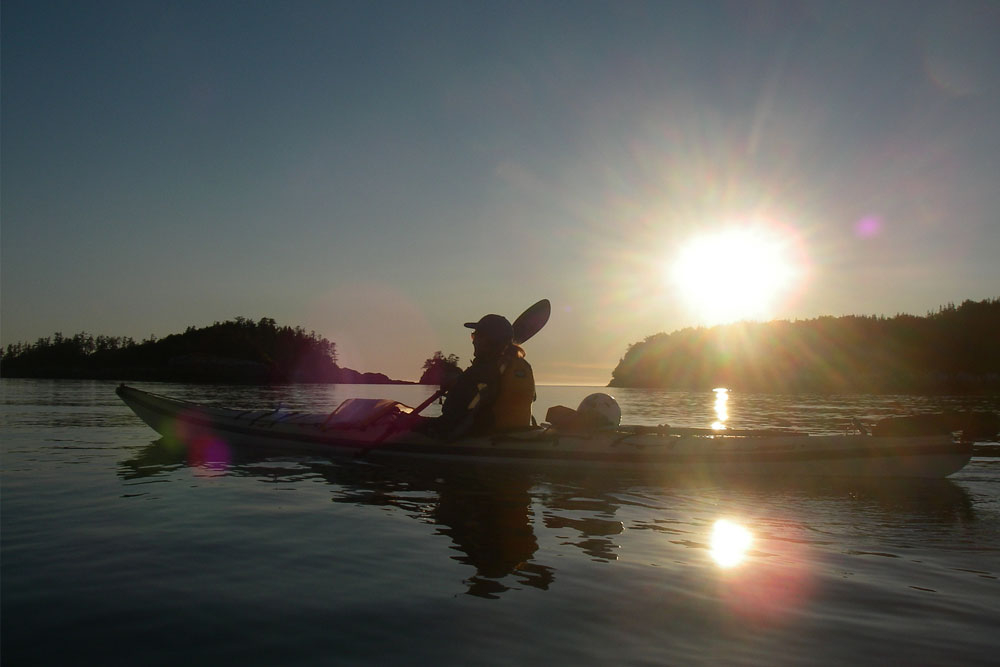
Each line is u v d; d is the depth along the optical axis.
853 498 5.11
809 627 2.50
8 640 2.35
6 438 8.77
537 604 2.73
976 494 5.32
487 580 3.03
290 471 6.07
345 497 4.89
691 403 24.56
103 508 4.43
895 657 2.25
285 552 3.44
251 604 2.71
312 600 2.76
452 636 2.40
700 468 6.06
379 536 3.78
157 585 2.92
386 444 6.85
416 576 3.08
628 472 6.17
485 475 6.01
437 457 6.63
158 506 4.50
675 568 3.23
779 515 4.48
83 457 6.92
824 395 34.19
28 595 2.79
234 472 5.99
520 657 2.23
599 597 2.81
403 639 2.38
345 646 2.32
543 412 15.79
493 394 6.49
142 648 2.29
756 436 6.37
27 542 3.58
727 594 2.87
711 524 4.18
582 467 6.24
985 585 3.01
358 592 2.86
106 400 19.52
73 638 2.37
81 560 3.27
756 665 2.18
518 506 4.66
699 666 2.17
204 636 2.39
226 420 8.13
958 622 2.56
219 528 3.92
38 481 5.45
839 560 3.40
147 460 6.70
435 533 3.87
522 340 7.57
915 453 5.92
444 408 6.59
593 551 3.52
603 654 2.26
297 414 8.12
